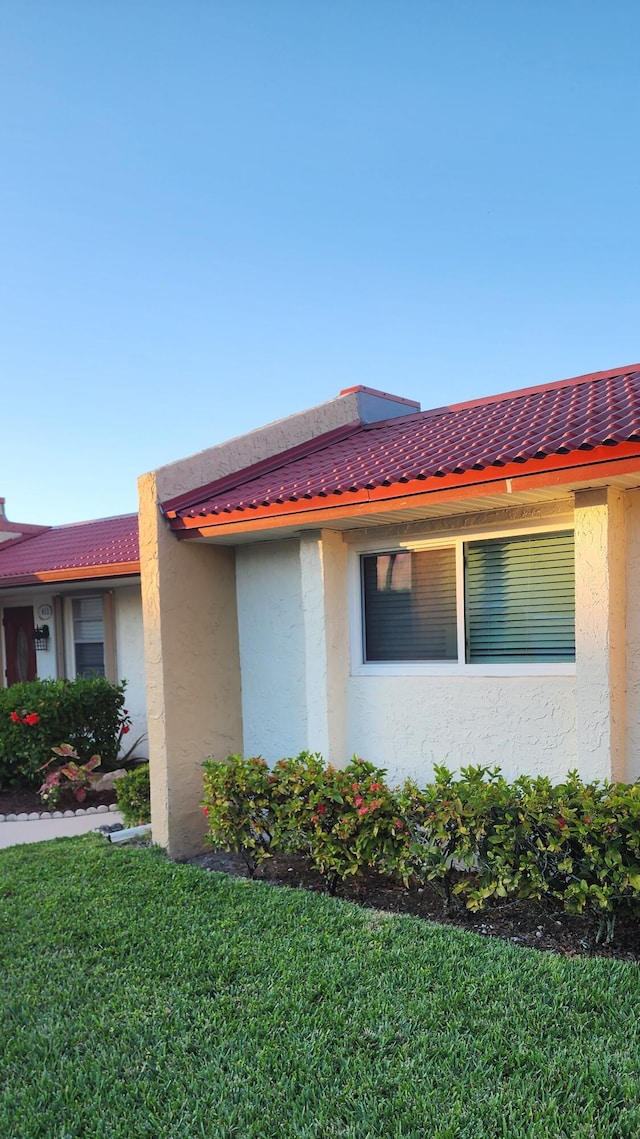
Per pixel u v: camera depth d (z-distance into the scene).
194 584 7.64
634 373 8.04
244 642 7.99
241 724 8.02
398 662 6.91
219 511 6.89
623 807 4.63
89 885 6.29
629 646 5.37
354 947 4.83
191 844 7.48
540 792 5.04
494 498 5.57
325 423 9.34
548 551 6.01
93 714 10.55
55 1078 3.64
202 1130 3.20
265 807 6.34
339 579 7.04
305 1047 3.73
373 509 5.95
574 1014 3.85
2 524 16.75
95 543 13.91
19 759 10.36
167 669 7.36
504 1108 3.19
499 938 5.02
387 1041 3.73
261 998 4.24
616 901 4.75
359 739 6.93
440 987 4.22
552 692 5.77
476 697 6.17
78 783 9.73
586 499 5.27
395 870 5.95
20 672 14.05
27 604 13.85
